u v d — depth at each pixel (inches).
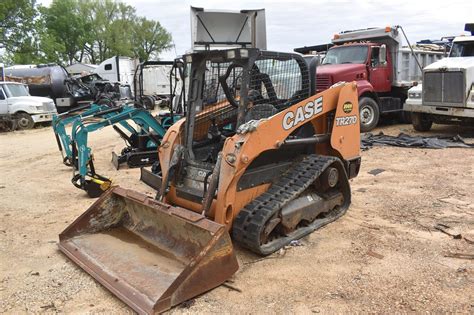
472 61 461.4
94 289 166.2
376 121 534.0
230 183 181.8
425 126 518.6
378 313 145.2
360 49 538.6
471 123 488.7
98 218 206.4
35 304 157.2
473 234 209.2
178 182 210.2
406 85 564.4
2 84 740.7
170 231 184.7
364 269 176.2
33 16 1825.8
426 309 146.4
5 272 182.5
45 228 235.5
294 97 223.0
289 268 178.9
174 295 148.8
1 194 309.7
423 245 197.8
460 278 166.7
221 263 159.8
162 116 390.3
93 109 367.6
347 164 242.5
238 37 374.0
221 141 222.7
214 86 216.1
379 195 275.0
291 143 206.5
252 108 205.0
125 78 1328.7
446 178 310.2
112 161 410.0
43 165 417.4
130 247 188.9
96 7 2714.1
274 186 205.2
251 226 182.4
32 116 740.0
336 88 231.5
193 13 354.0
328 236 210.5
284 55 213.0
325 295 157.6
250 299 156.4
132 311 151.1
